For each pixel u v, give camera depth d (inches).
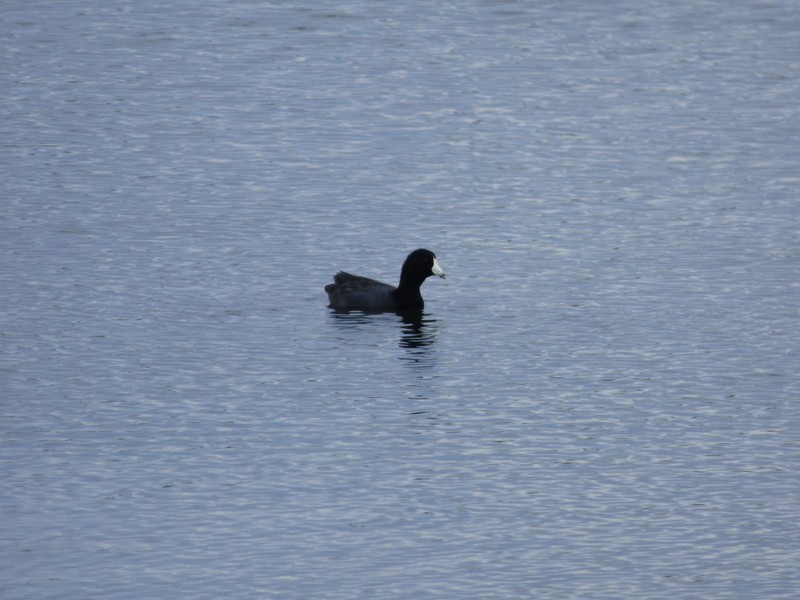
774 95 1736.0
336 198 1395.2
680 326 1057.5
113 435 858.1
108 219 1325.0
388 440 853.8
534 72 1833.2
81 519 746.8
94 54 1893.5
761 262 1203.2
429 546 722.2
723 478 802.2
